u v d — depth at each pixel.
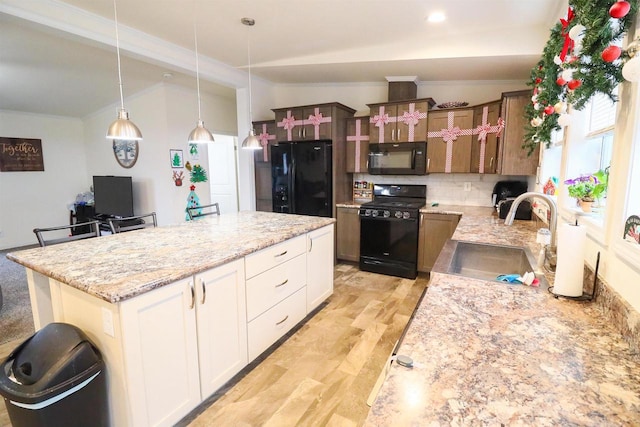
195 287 1.70
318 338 2.60
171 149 4.91
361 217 4.11
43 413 1.29
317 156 4.22
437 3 2.45
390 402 0.69
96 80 4.51
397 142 3.99
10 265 4.53
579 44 1.35
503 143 3.30
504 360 0.85
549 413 0.66
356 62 3.50
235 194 6.61
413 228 3.82
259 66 3.90
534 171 3.20
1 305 2.95
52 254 1.89
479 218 3.16
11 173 5.59
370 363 2.29
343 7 2.53
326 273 3.08
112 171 5.89
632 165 1.06
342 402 1.93
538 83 2.12
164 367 1.58
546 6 2.45
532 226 2.71
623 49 1.15
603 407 0.68
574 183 1.72
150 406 1.53
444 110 3.73
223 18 2.73
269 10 2.58
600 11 1.08
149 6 2.52
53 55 3.57
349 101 4.63
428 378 0.77
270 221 2.96
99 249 2.00
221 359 1.90
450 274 1.54
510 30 2.94
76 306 1.58
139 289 1.42
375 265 4.09
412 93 4.09
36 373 1.37
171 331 1.60
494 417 0.65
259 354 2.22
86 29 2.62
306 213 4.41
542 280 1.45
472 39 3.06
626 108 1.11
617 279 1.10
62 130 6.11
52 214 6.09
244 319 2.05
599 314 1.12
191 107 5.14
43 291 1.92
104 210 5.52
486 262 2.08
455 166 3.75
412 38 3.16
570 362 0.84
